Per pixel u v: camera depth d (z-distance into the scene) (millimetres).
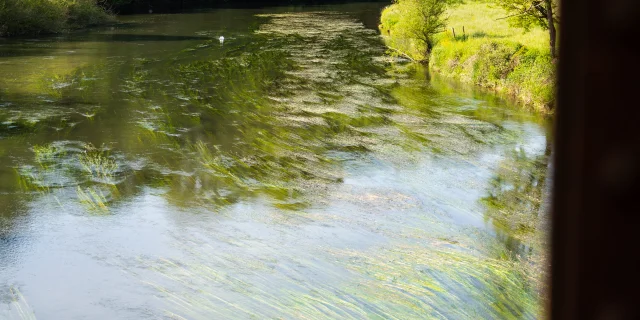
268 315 8234
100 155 14898
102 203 12172
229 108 19562
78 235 10828
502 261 9539
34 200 12242
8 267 9734
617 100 613
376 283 8953
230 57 28859
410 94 21547
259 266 9656
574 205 643
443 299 8414
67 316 8375
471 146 15727
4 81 22469
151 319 8273
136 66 26141
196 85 22828
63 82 22656
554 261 679
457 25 31484
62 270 9656
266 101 20469
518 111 19156
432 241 10453
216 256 10023
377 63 27750
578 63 636
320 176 13719
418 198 12438
